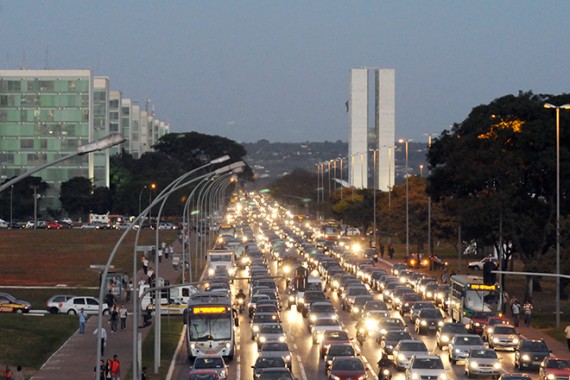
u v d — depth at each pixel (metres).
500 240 181.25
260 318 135.88
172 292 163.50
